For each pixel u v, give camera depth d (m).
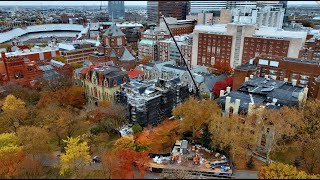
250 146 73.62
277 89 92.56
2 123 91.75
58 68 154.75
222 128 73.00
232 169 68.94
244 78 115.25
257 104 81.69
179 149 80.50
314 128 79.31
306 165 70.38
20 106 102.00
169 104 109.88
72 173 57.47
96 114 101.56
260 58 126.62
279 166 57.38
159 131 88.25
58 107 106.75
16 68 132.88
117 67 141.00
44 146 76.56
